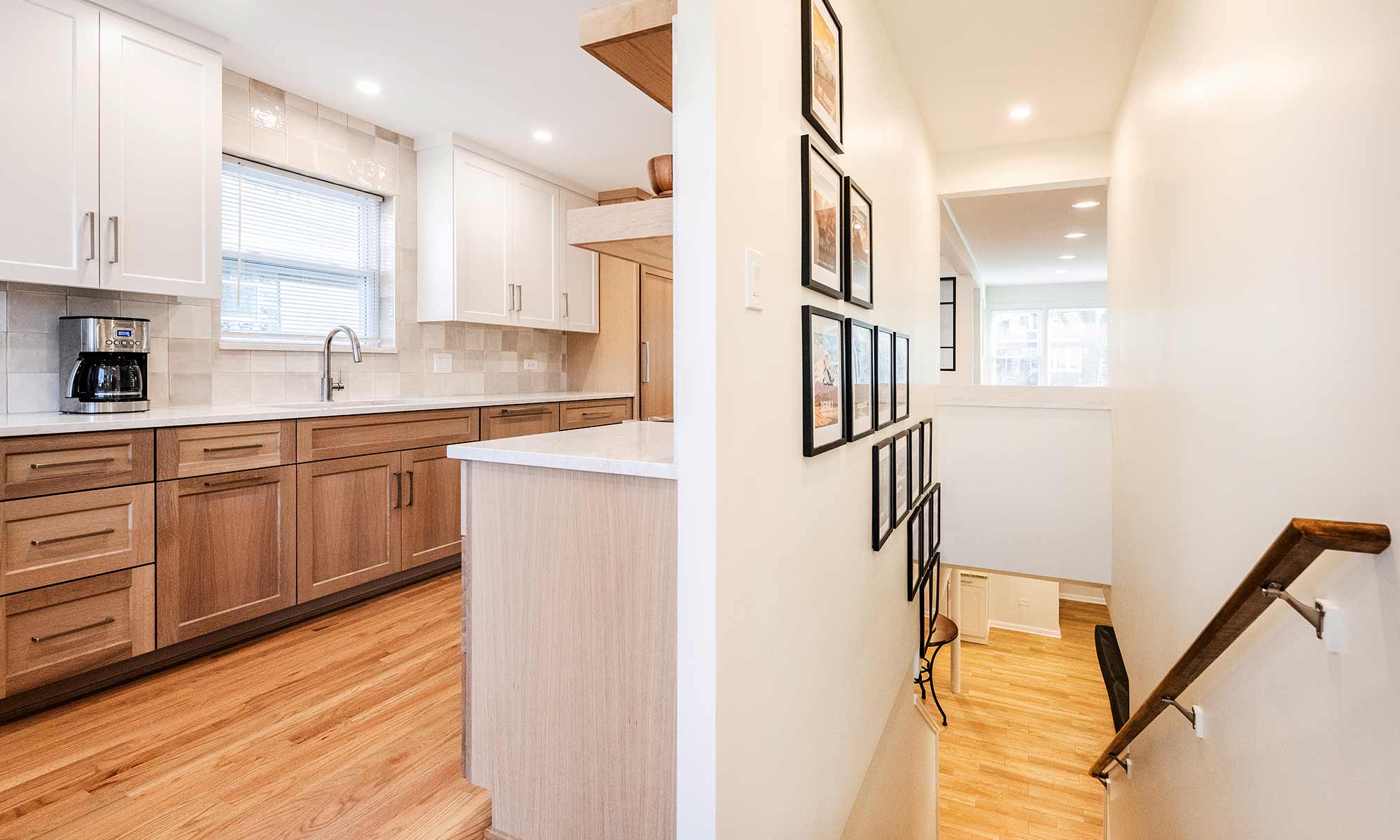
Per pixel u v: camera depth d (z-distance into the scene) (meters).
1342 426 1.11
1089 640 7.23
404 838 1.37
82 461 2.02
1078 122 3.89
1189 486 2.13
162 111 2.50
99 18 2.33
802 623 1.67
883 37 2.69
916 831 3.46
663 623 1.28
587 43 1.36
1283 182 1.38
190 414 2.41
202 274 2.63
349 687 2.10
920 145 3.68
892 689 2.85
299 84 3.10
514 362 4.55
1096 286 9.50
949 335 8.35
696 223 1.21
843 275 2.02
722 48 1.23
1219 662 1.73
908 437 3.10
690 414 1.22
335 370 3.43
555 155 4.07
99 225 2.33
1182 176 2.24
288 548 2.60
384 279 3.72
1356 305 1.07
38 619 1.93
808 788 1.72
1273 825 1.37
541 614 1.43
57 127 2.23
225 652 2.39
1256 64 1.54
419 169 3.82
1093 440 4.57
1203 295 1.97
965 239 6.61
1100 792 4.47
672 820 1.28
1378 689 0.98
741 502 1.31
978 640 7.19
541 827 1.45
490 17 2.55
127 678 2.14
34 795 1.52
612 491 1.33
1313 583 1.21
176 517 2.25
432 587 3.19
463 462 1.53
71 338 2.39
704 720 1.22
